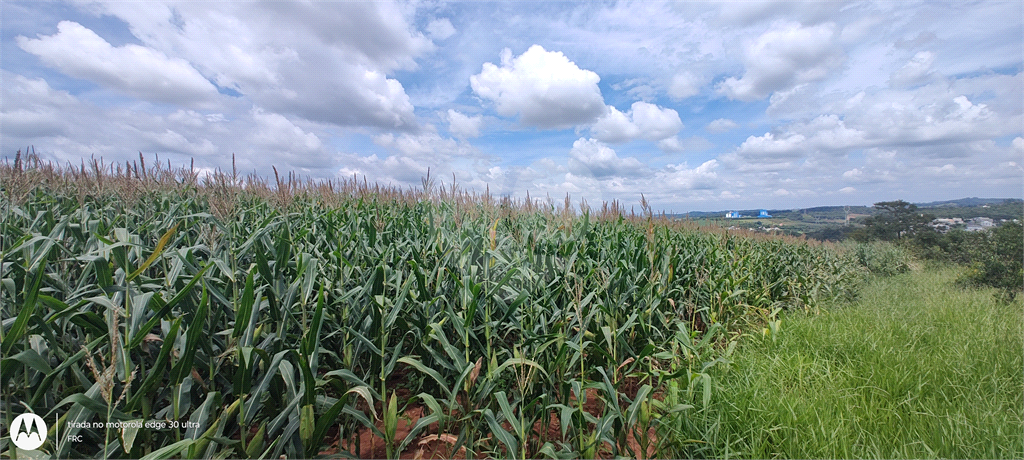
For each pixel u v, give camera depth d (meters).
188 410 2.43
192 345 2.20
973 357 4.84
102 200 5.99
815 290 8.72
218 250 3.61
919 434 3.17
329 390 3.49
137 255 3.05
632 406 2.97
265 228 3.41
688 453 3.04
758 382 3.82
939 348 5.17
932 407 3.59
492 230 4.02
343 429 3.05
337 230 4.73
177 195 7.04
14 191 3.66
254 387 2.58
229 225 3.56
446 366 3.15
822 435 3.02
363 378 3.40
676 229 9.52
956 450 3.00
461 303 3.74
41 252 2.69
